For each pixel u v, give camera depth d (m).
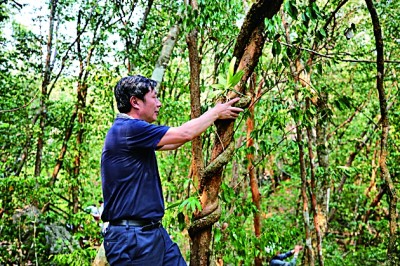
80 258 5.86
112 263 2.04
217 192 2.25
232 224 3.53
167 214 3.88
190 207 2.37
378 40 2.69
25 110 8.18
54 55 8.35
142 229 2.05
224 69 3.07
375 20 2.63
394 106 7.99
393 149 8.07
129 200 2.04
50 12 8.15
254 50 2.15
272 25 2.16
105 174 2.10
